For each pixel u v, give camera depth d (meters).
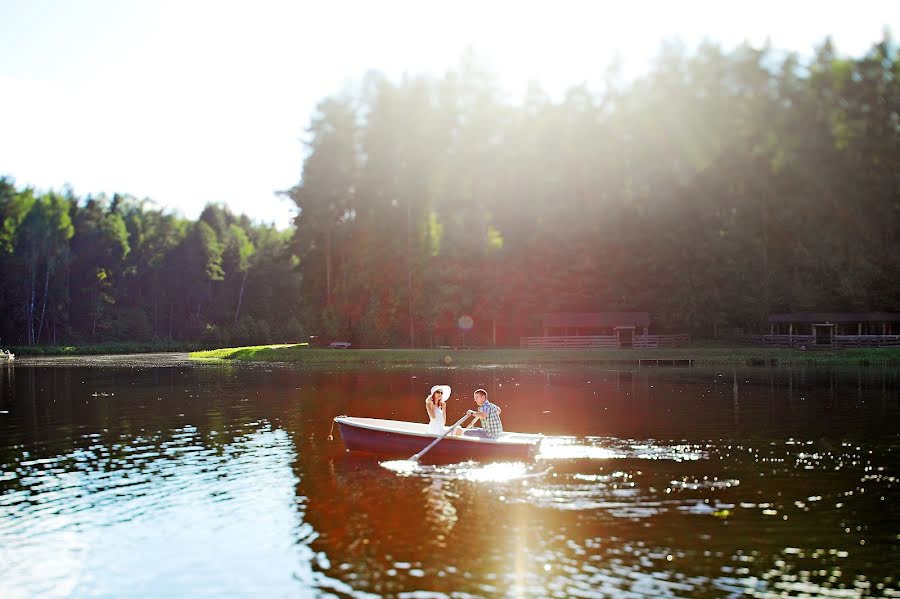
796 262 80.06
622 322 73.75
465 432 18.83
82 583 10.15
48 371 53.00
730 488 14.66
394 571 10.38
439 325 77.38
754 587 9.78
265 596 9.62
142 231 117.25
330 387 37.53
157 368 56.09
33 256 98.31
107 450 19.19
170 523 12.64
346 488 14.86
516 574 10.21
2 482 15.63
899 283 76.06
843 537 11.66
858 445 19.23
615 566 10.49
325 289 84.50
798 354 61.72
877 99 81.69
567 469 16.42
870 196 79.88
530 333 79.12
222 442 20.27
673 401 29.86
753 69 82.31
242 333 96.81
